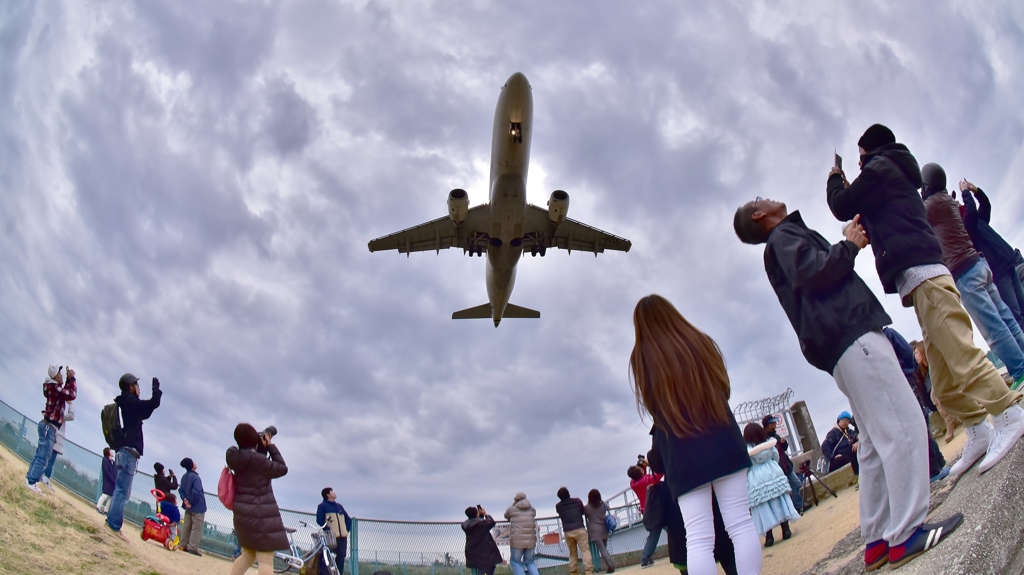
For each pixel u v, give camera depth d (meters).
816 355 4.88
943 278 5.03
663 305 4.66
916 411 4.42
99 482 16.20
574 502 14.57
